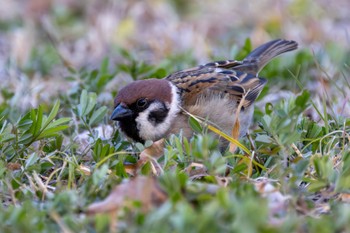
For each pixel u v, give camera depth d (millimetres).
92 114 10266
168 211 6734
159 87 10117
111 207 7426
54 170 9000
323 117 10062
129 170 9078
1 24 18078
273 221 7062
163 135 10164
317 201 8109
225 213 6781
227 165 9172
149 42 15938
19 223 6977
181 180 7648
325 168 8055
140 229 6840
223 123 10422
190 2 18656
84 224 7117
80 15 18531
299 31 16328
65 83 13711
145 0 18047
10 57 15055
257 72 12227
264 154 9438
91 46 16250
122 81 13625
